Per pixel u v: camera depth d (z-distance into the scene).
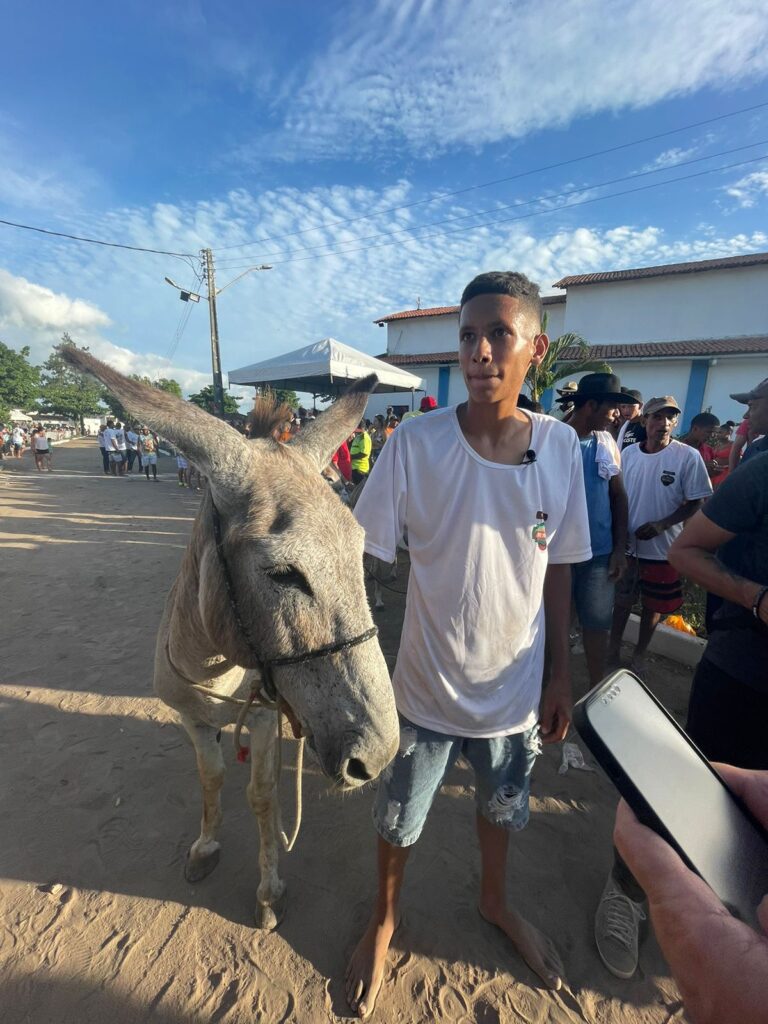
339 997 1.98
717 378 17.42
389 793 1.84
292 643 1.37
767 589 1.66
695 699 2.07
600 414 3.47
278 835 2.35
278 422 1.97
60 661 4.51
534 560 1.65
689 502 3.96
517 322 1.51
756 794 1.04
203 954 2.12
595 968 2.10
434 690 1.72
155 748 3.38
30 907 2.29
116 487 16.42
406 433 1.68
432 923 2.26
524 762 1.86
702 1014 0.70
